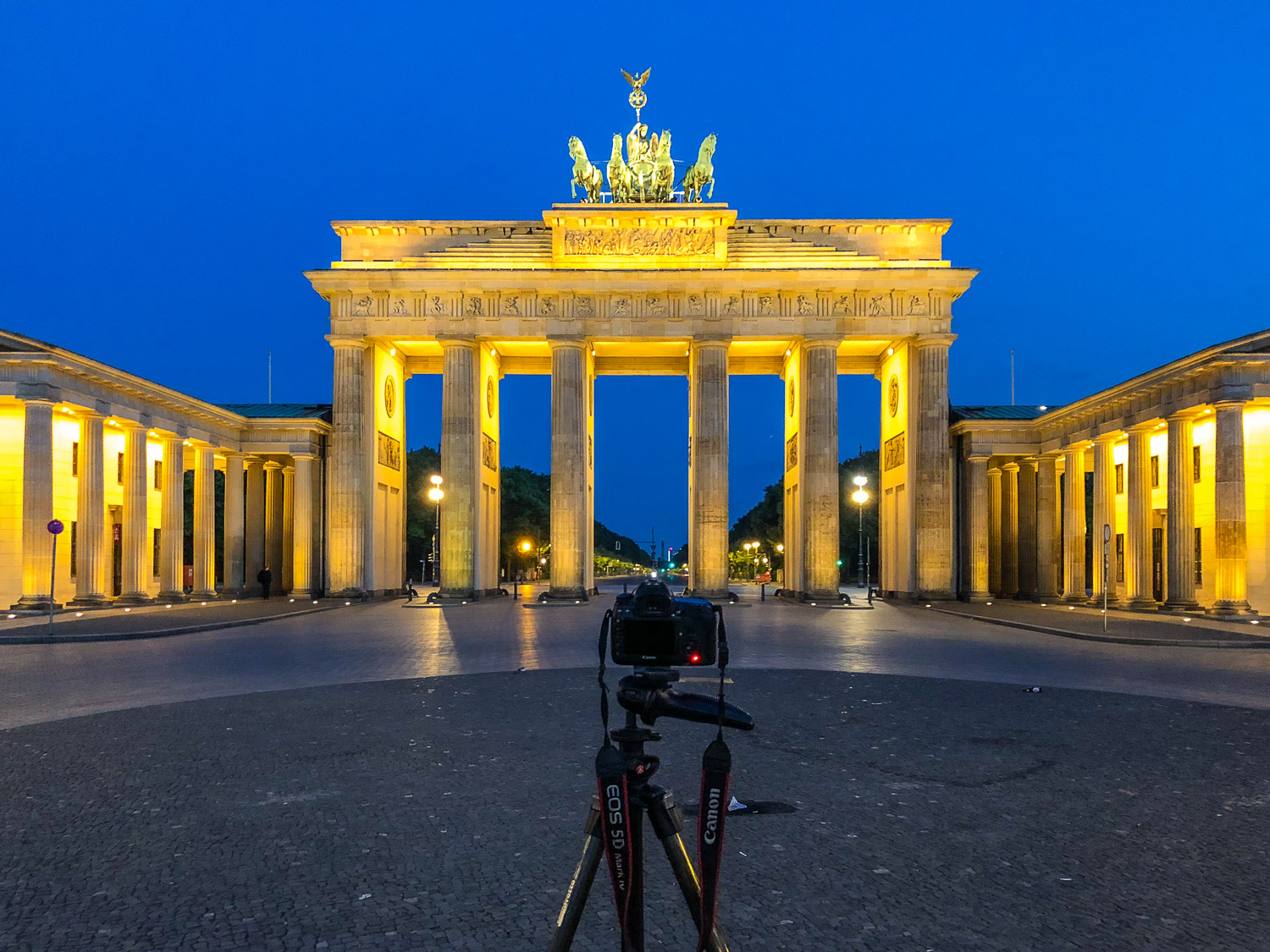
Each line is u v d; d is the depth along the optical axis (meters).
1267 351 45.75
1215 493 47.22
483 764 14.44
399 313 67.56
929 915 8.33
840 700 20.95
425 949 7.61
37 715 19.27
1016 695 21.75
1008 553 74.31
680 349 75.38
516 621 47.22
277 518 78.19
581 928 8.03
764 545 166.00
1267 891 8.93
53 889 9.04
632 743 5.71
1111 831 10.91
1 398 53.59
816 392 66.88
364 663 28.67
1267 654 31.30
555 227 68.06
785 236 69.50
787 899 8.72
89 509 53.72
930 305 67.06
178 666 27.77
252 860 9.91
